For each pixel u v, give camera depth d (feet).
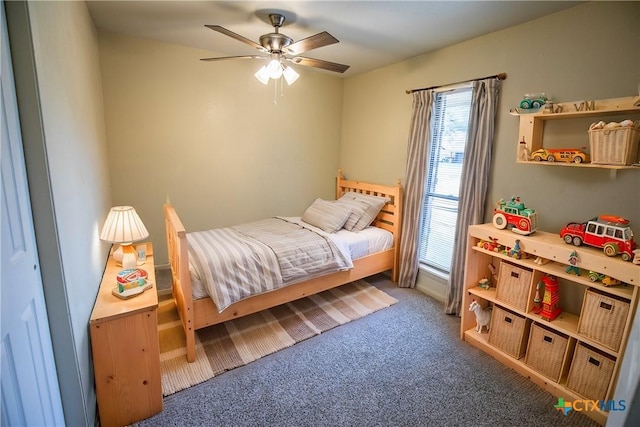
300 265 8.68
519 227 7.10
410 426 5.61
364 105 13.05
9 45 3.41
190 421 5.61
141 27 8.97
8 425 3.00
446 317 9.33
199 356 7.32
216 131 11.68
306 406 5.99
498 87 8.23
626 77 6.13
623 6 6.07
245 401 6.08
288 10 7.42
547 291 6.64
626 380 2.97
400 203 11.30
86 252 5.44
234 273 7.57
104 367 5.18
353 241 10.32
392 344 7.98
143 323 5.39
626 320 5.39
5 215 3.11
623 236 5.53
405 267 11.16
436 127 10.39
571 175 7.00
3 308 2.98
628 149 5.52
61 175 4.37
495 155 8.48
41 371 3.80
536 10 6.97
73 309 4.38
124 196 10.52
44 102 3.85
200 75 11.07
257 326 8.63
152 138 10.64
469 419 5.79
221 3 7.23
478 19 7.55
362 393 6.34
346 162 14.39
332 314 9.34
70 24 5.64
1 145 3.10
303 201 14.17
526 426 5.66
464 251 9.11
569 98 6.97
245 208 12.82
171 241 8.36
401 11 7.27
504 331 7.36
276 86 12.59
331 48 9.93
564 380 6.41
